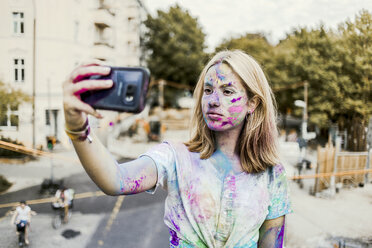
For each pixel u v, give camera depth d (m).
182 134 22.42
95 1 17.77
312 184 6.10
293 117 23.83
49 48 13.70
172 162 1.00
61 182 9.38
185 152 1.02
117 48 21.67
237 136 1.04
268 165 1.06
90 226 6.66
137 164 0.90
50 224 6.55
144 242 5.94
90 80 0.62
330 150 5.14
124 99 0.63
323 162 5.17
